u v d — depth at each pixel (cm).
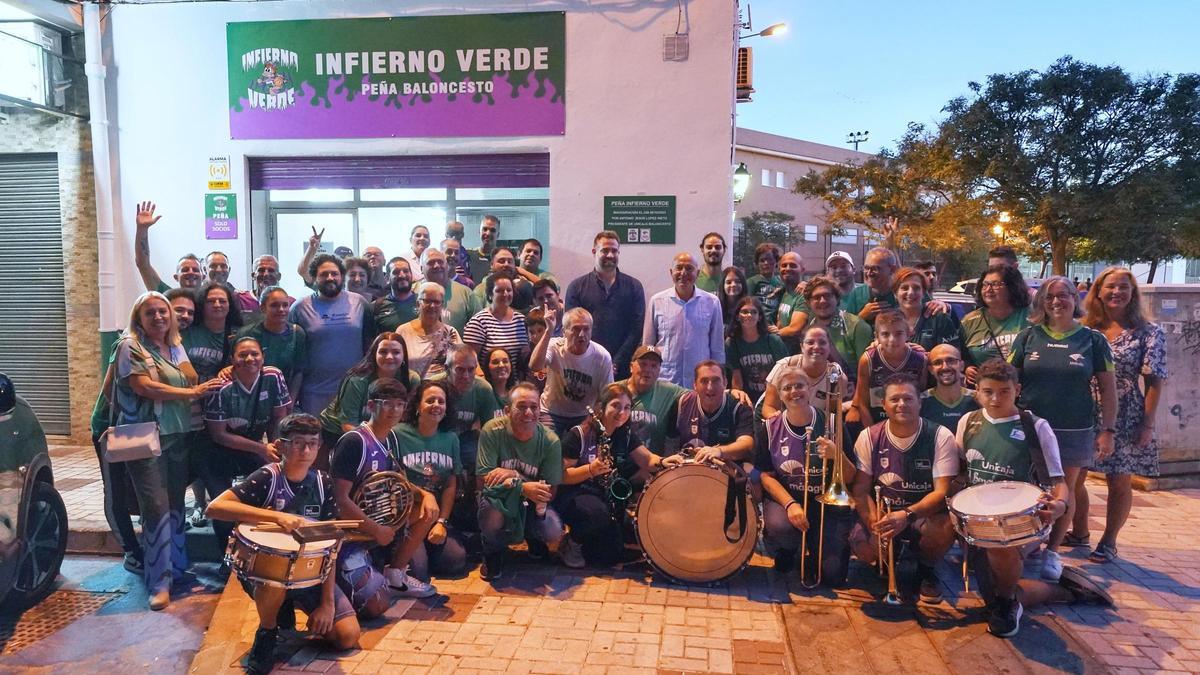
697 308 593
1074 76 1956
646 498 459
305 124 788
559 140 761
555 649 382
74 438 838
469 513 502
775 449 470
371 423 446
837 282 634
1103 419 479
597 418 498
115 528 490
